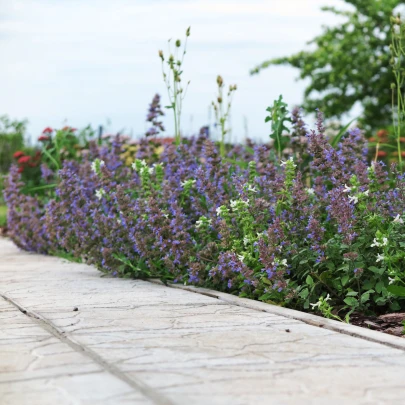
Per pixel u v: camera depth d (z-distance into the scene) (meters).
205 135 9.60
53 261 8.77
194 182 7.33
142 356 3.42
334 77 24.53
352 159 6.49
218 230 6.19
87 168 9.18
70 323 4.32
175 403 2.65
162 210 6.67
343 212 5.16
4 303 5.24
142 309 4.90
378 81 24.67
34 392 2.81
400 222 5.11
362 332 4.01
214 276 5.85
